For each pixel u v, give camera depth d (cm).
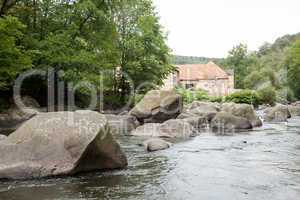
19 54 1859
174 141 1459
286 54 7706
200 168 935
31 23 2544
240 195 693
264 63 10700
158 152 1183
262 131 1892
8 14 2105
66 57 2438
